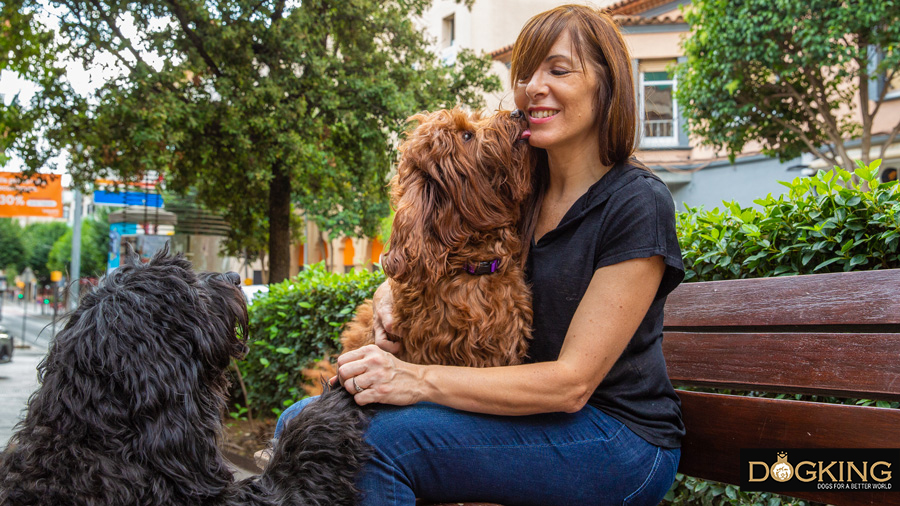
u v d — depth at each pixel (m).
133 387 1.16
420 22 20.19
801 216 2.16
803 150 11.01
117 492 1.11
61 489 1.11
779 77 10.25
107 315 1.21
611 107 1.55
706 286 1.95
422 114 1.76
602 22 1.59
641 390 1.57
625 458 1.49
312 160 10.23
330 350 4.18
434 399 1.42
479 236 1.55
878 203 1.95
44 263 57.09
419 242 1.50
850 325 1.60
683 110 11.77
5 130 10.85
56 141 10.38
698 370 1.89
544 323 1.58
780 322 1.74
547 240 1.62
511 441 1.45
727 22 10.15
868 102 10.70
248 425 5.73
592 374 1.42
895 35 9.15
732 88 10.21
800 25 9.54
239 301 1.42
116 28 9.66
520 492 1.47
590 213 1.56
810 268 2.14
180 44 9.91
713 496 2.30
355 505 1.35
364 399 1.41
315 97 10.27
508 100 1.99
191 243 13.96
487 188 1.55
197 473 1.23
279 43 10.02
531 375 1.39
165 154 9.63
